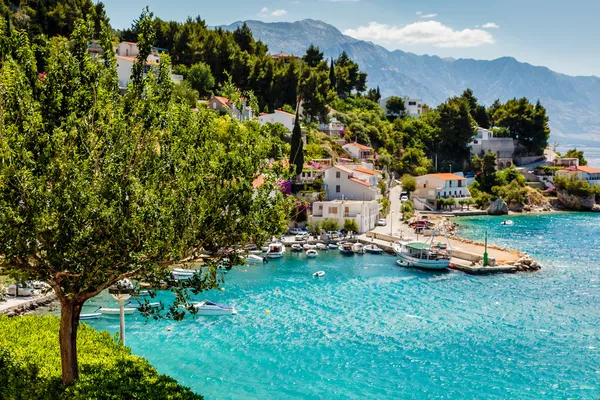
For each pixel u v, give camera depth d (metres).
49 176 26.50
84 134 28.44
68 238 26.30
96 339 39.72
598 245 118.25
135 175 29.00
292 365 53.03
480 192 184.38
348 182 134.00
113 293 42.84
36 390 29.36
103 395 28.38
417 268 94.94
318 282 84.31
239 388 48.09
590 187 183.38
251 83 184.12
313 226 117.44
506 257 101.19
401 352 56.34
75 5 159.12
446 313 69.12
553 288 81.69
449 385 49.00
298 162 129.00
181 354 55.31
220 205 30.70
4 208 24.75
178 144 30.94
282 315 67.94
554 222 155.38
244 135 33.03
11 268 27.72
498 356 55.38
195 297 75.38
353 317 67.31
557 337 60.72
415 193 173.88
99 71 30.62
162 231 27.44
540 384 49.16
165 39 195.00
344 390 47.97
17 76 27.41
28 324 43.22
